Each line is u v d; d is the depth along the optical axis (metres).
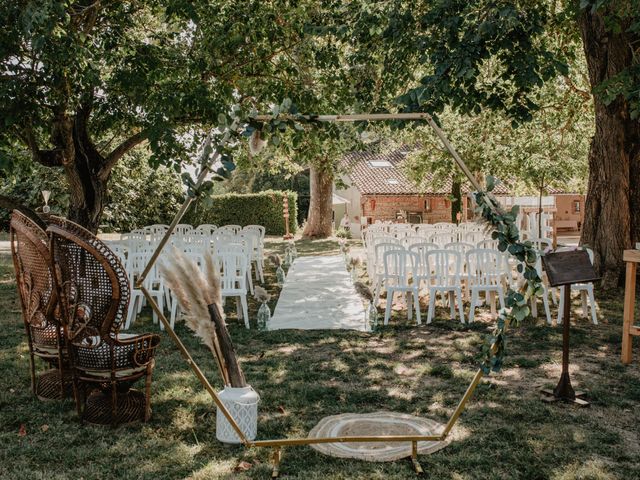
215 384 4.94
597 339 6.67
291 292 10.08
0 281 11.16
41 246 4.03
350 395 4.75
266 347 6.37
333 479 3.34
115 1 9.00
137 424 4.12
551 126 14.66
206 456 3.64
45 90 8.22
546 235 15.27
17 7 6.95
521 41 7.14
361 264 12.61
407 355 6.02
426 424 4.12
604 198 10.12
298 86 9.95
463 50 6.88
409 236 9.97
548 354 6.03
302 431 4.02
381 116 3.53
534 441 3.85
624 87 7.53
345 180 33.62
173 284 3.71
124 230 25.67
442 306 8.62
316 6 9.33
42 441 3.83
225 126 3.46
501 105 7.45
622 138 9.98
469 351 6.15
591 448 3.75
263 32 9.52
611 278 10.00
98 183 10.19
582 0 6.11
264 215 26.91
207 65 9.31
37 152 9.56
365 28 8.09
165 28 10.93
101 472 3.41
